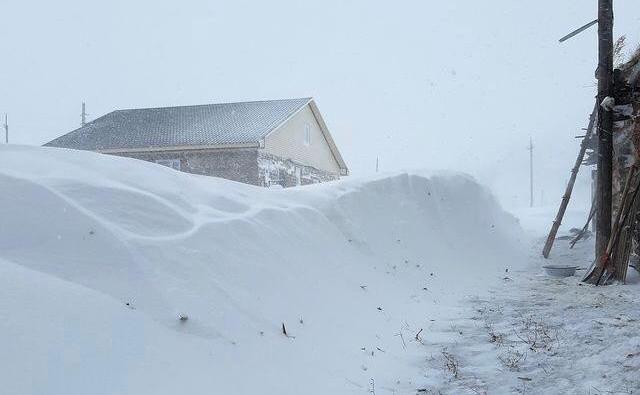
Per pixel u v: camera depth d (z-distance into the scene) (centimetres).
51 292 331
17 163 471
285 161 2430
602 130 907
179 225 495
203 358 361
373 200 1001
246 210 634
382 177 1102
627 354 452
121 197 481
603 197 894
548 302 723
